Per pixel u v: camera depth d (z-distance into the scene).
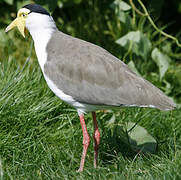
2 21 14.35
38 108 10.36
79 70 9.16
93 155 10.10
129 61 13.22
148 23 14.30
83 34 14.54
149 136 10.37
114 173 8.62
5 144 9.59
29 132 10.01
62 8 15.30
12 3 13.65
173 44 15.28
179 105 12.05
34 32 9.78
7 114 10.03
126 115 11.22
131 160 9.55
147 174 8.61
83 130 9.50
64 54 9.33
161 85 13.22
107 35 14.72
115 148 10.18
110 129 10.48
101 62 9.15
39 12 9.78
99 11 15.20
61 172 8.84
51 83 9.41
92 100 9.12
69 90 9.24
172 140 10.57
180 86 13.59
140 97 8.89
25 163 9.27
